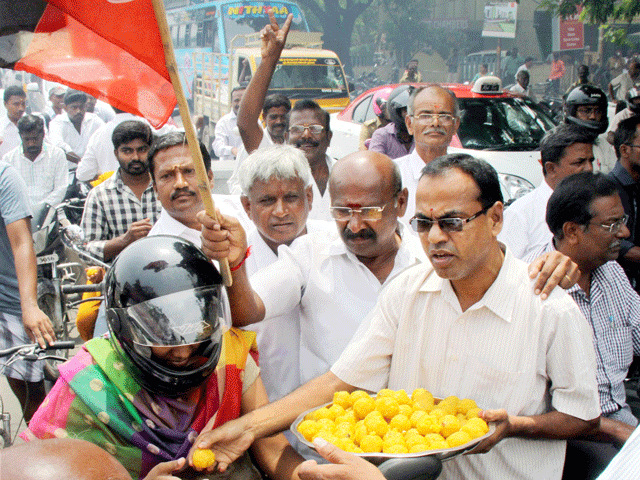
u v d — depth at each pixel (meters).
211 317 1.92
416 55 32.91
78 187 7.40
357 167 2.54
